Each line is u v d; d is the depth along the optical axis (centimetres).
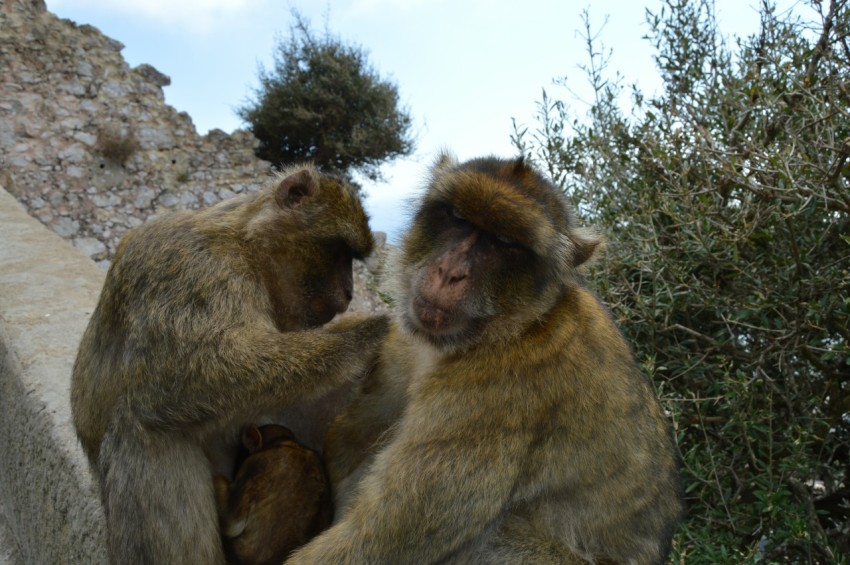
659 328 158
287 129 807
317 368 99
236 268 104
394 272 108
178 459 97
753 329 156
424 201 104
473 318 95
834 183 139
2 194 274
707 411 161
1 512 171
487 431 91
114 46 601
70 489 121
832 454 152
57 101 573
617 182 174
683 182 161
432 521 89
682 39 178
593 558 99
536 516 101
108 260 571
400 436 95
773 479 143
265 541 95
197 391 97
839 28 152
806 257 149
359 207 115
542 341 94
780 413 151
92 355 108
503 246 97
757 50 168
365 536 89
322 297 113
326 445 108
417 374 102
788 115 156
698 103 172
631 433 98
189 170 618
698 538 136
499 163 103
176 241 103
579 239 106
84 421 108
